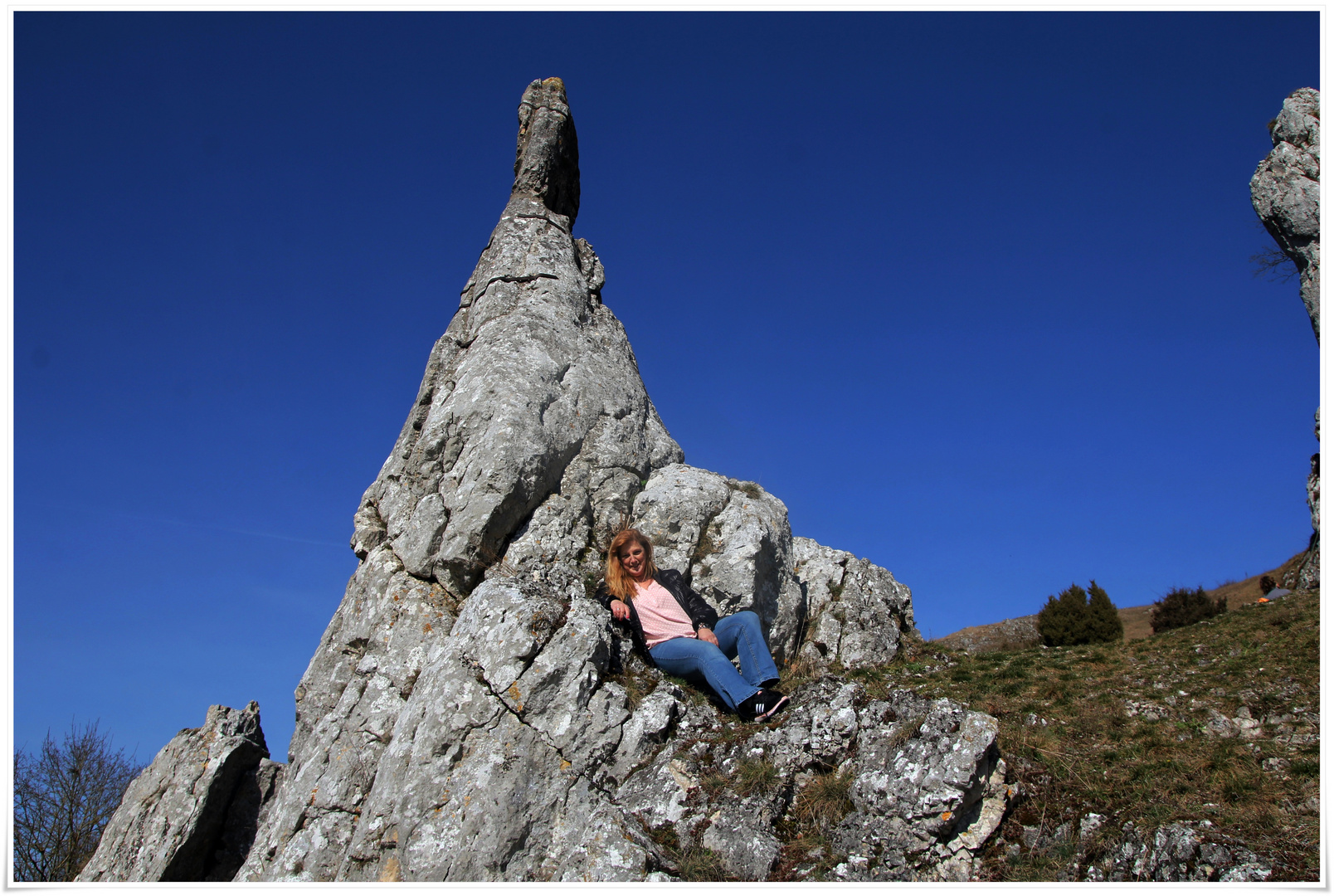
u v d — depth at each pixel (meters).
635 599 9.73
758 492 12.16
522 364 11.87
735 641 9.55
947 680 10.55
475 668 8.73
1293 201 17.09
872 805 7.59
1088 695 9.73
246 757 11.02
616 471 11.70
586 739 8.45
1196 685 9.77
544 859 7.83
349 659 10.58
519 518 10.87
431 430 11.52
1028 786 7.89
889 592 12.20
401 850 7.95
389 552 11.17
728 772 8.15
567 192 15.62
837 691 8.95
